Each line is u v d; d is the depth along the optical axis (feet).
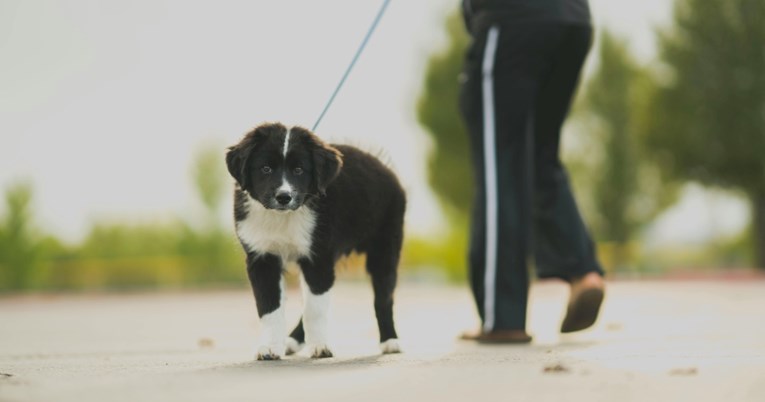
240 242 22.07
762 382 15.33
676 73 130.31
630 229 156.04
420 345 25.81
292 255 21.90
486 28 26.12
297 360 20.67
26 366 20.21
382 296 23.89
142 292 119.96
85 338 34.19
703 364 18.02
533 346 24.57
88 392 14.76
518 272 26.11
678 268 152.05
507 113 26.07
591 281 26.48
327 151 21.77
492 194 26.21
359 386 15.33
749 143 127.65
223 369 18.40
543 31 25.55
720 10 127.75
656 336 27.71
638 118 136.87
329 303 21.90
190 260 132.05
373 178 23.61
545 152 27.55
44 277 126.31
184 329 39.65
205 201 134.21
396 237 24.27
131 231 141.79
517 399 13.73
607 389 14.66
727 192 134.41
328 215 21.81
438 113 141.28
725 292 66.33
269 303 21.57
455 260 138.41
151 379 16.53
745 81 127.24
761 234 130.62
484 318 26.25
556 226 27.17
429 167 143.02
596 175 156.04
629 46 156.25
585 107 156.56
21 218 126.00
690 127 130.11
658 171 138.82
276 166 21.40
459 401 13.62
